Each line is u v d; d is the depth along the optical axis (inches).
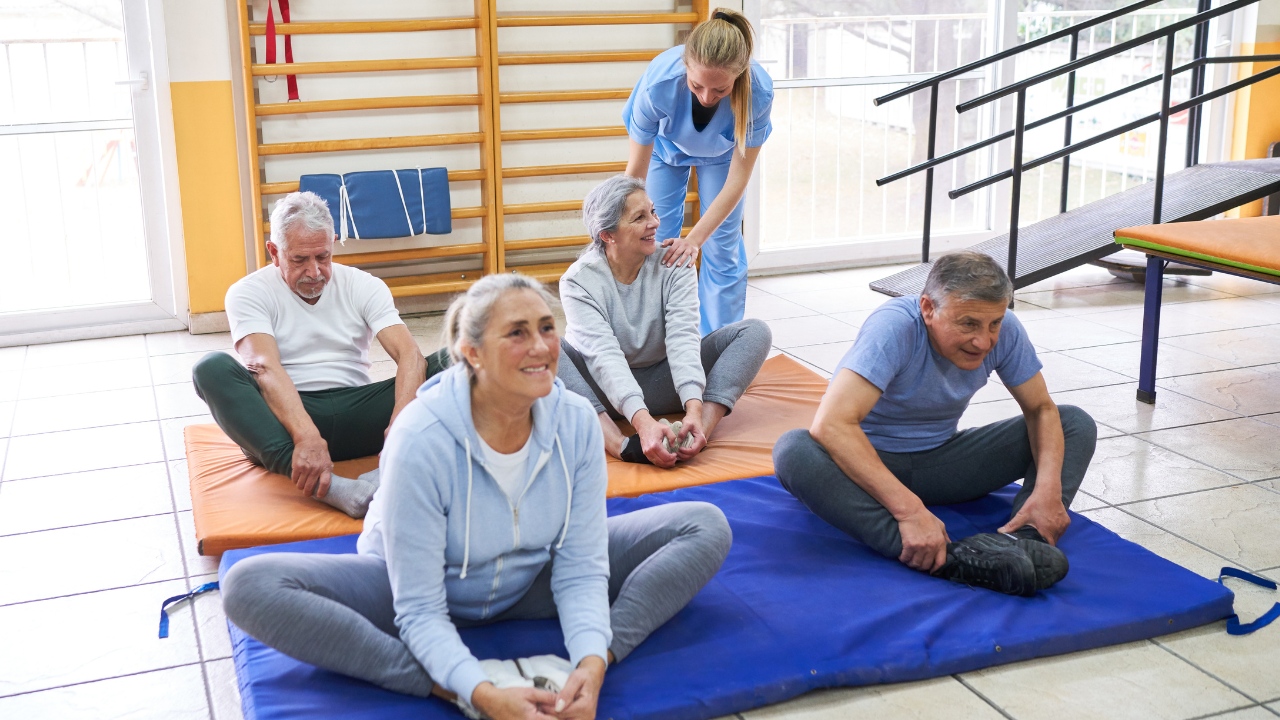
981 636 72.7
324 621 64.5
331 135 173.5
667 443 101.9
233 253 171.0
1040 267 156.6
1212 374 137.7
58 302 175.2
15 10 165.0
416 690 65.6
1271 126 221.3
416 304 185.3
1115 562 83.0
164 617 82.2
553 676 64.2
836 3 201.3
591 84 186.1
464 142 175.8
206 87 164.7
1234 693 69.2
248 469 103.8
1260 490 102.0
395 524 62.6
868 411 84.3
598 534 68.2
